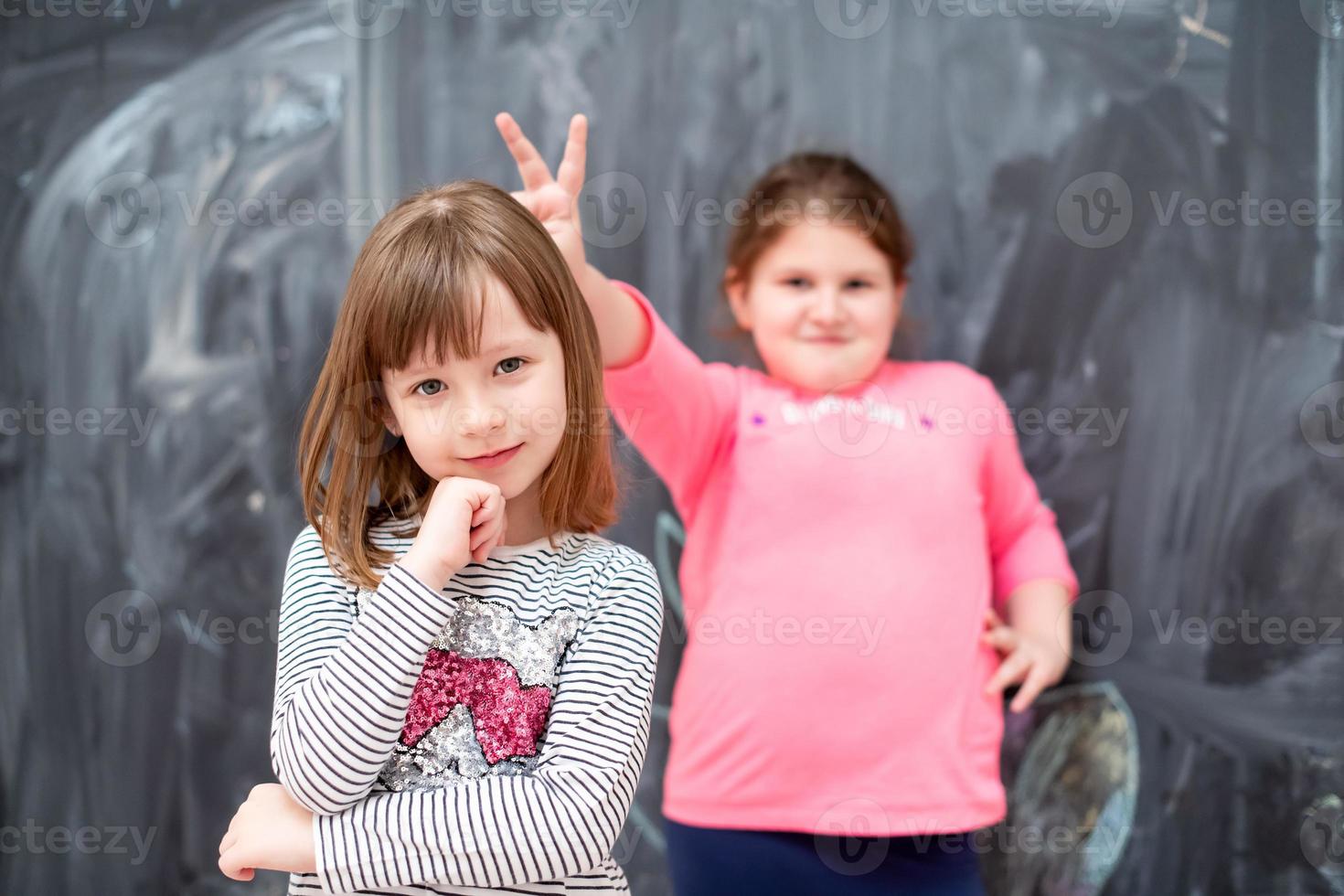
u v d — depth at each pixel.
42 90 1.42
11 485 1.42
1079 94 1.42
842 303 1.29
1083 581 1.43
